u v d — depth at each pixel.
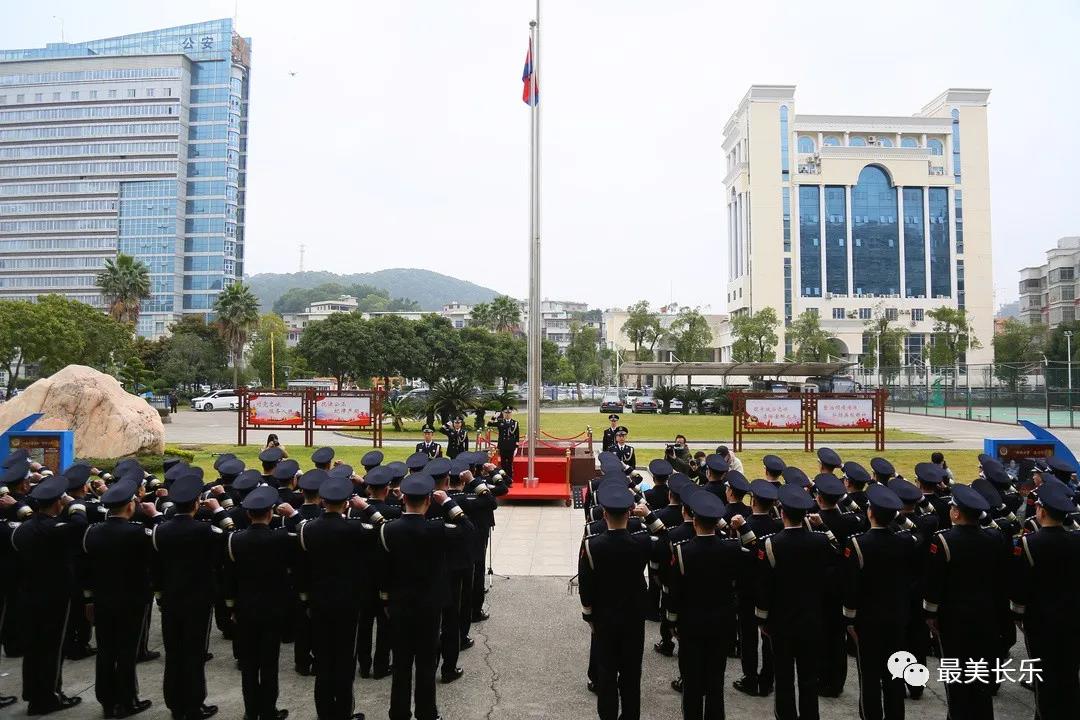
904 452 25.27
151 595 6.26
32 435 12.88
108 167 116.31
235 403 53.84
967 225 101.12
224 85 117.94
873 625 5.61
